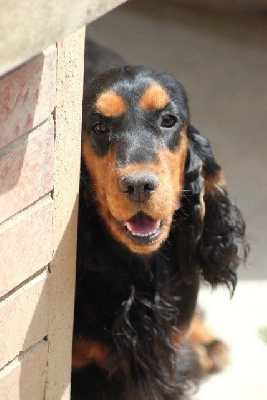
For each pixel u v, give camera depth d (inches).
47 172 92.8
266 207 182.9
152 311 122.6
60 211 97.7
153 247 110.3
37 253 95.7
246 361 149.3
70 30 79.4
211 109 212.1
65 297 103.9
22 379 101.3
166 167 111.7
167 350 125.0
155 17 245.4
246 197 185.2
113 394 126.6
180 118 117.4
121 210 107.7
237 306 160.7
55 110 91.1
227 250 130.2
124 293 120.9
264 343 152.9
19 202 89.8
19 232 91.2
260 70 228.1
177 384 133.3
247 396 141.9
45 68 86.7
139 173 105.5
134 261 119.6
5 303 93.2
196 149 124.3
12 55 73.5
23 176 89.0
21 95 84.5
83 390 126.8
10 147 86.0
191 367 139.3
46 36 76.4
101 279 120.2
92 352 123.0
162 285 123.8
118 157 109.9
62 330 105.6
